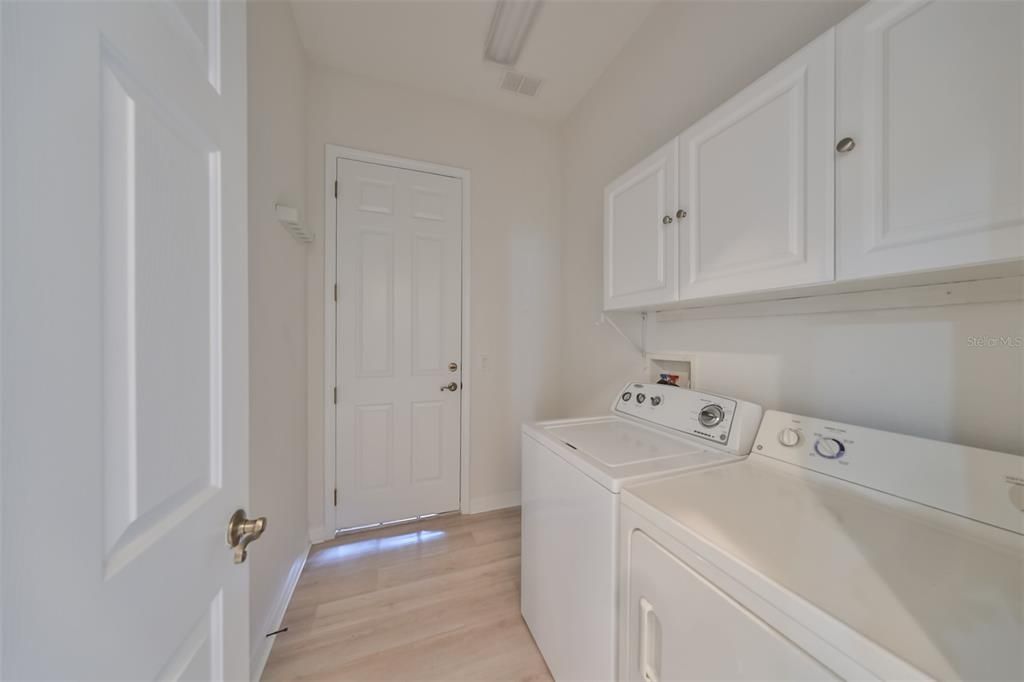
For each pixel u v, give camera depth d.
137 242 0.38
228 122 0.59
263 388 1.25
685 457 1.00
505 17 1.64
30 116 0.28
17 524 0.26
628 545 0.79
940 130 0.56
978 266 0.54
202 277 0.51
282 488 1.46
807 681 0.45
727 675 0.55
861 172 0.66
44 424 0.28
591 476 0.92
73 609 0.30
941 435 0.76
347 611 1.45
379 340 2.09
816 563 0.53
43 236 0.28
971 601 0.45
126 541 0.36
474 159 2.29
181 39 0.47
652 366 1.65
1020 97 0.48
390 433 2.13
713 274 1.00
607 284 1.48
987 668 0.36
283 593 1.46
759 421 1.05
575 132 2.31
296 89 1.66
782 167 0.81
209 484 0.53
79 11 0.31
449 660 1.23
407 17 1.62
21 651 0.26
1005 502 0.59
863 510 0.71
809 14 1.03
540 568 1.22
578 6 1.59
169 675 0.43
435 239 2.20
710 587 0.58
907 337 0.81
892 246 0.62
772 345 1.12
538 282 2.46
